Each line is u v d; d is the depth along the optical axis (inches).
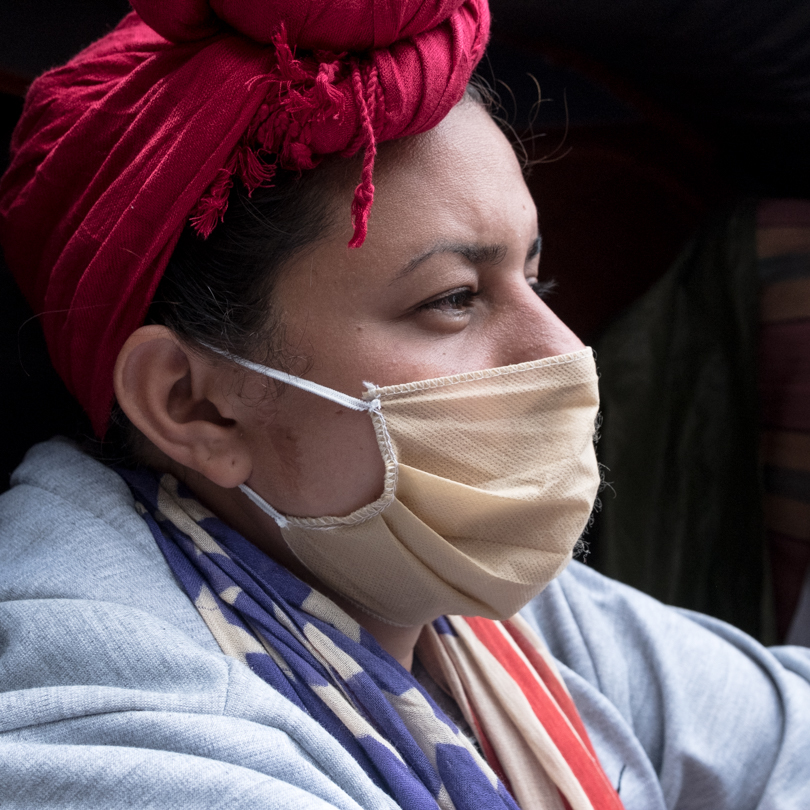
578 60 62.7
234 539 35.4
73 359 35.5
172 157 30.3
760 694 47.5
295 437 33.6
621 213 75.2
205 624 32.6
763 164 72.1
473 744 39.5
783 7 51.9
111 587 31.8
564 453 33.3
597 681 46.8
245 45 30.2
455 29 30.8
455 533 33.7
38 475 36.8
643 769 43.6
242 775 26.3
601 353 74.9
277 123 29.4
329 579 36.3
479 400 32.8
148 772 25.8
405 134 30.9
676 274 75.2
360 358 32.2
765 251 72.7
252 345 32.8
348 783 28.4
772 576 73.1
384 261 31.5
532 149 70.1
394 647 38.9
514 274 34.4
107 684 29.0
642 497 72.2
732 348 73.4
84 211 33.7
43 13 51.5
